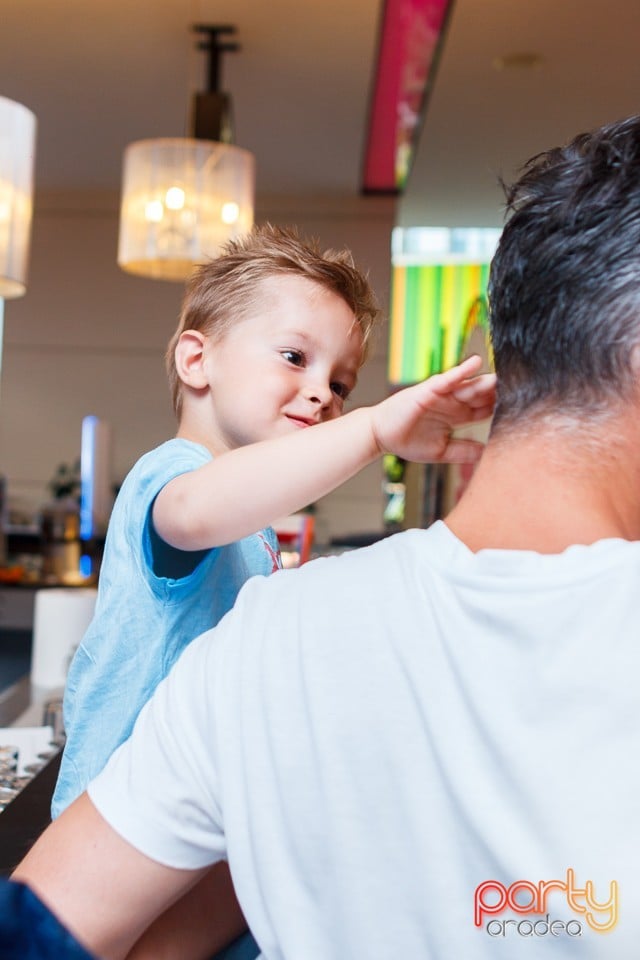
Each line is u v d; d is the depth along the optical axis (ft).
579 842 1.61
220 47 13.58
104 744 2.75
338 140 17.21
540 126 15.40
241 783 1.94
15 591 16.43
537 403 1.95
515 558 1.81
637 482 1.93
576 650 1.70
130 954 2.36
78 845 2.05
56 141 17.63
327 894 1.86
